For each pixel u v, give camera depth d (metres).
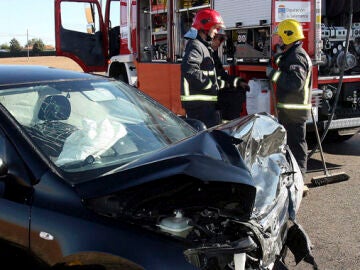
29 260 2.44
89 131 3.03
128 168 2.46
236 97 5.87
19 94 2.98
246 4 6.52
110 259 2.26
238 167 2.39
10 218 2.46
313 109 6.18
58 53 10.00
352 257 3.92
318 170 6.29
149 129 3.29
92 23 10.29
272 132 3.08
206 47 5.25
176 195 2.41
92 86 3.42
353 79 6.56
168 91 7.96
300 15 5.98
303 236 3.21
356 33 6.81
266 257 2.51
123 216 2.33
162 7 8.22
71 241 2.32
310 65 5.31
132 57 9.16
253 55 6.61
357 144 7.61
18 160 2.54
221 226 2.38
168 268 2.20
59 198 2.42
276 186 2.88
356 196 5.28
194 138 2.60
